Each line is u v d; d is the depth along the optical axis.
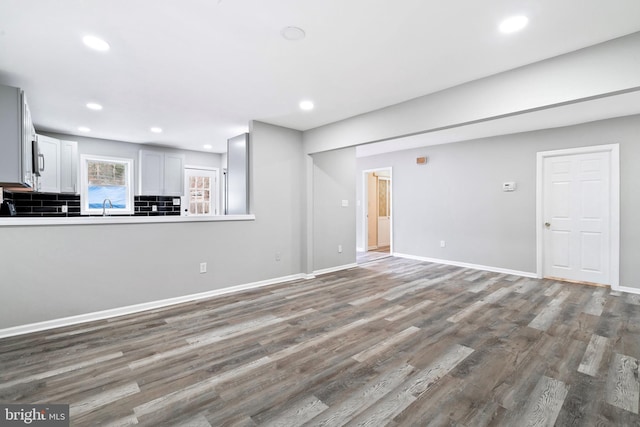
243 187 4.39
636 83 2.11
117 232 3.21
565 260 4.60
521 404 1.77
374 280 4.65
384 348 2.46
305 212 4.79
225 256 4.01
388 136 3.63
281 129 4.55
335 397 1.84
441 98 3.14
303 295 3.89
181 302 3.61
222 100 3.45
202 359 2.29
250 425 1.61
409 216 6.50
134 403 1.78
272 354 2.37
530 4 1.83
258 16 1.95
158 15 1.92
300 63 2.59
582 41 2.22
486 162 5.33
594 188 4.33
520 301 3.62
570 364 2.20
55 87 3.05
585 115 3.96
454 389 1.92
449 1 1.81
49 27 2.03
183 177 6.13
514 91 2.66
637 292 3.94
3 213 3.62
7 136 2.59
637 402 1.78
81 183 5.09
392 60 2.53
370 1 1.81
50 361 2.25
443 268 5.50
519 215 4.96
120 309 3.21
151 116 4.04
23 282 2.73
